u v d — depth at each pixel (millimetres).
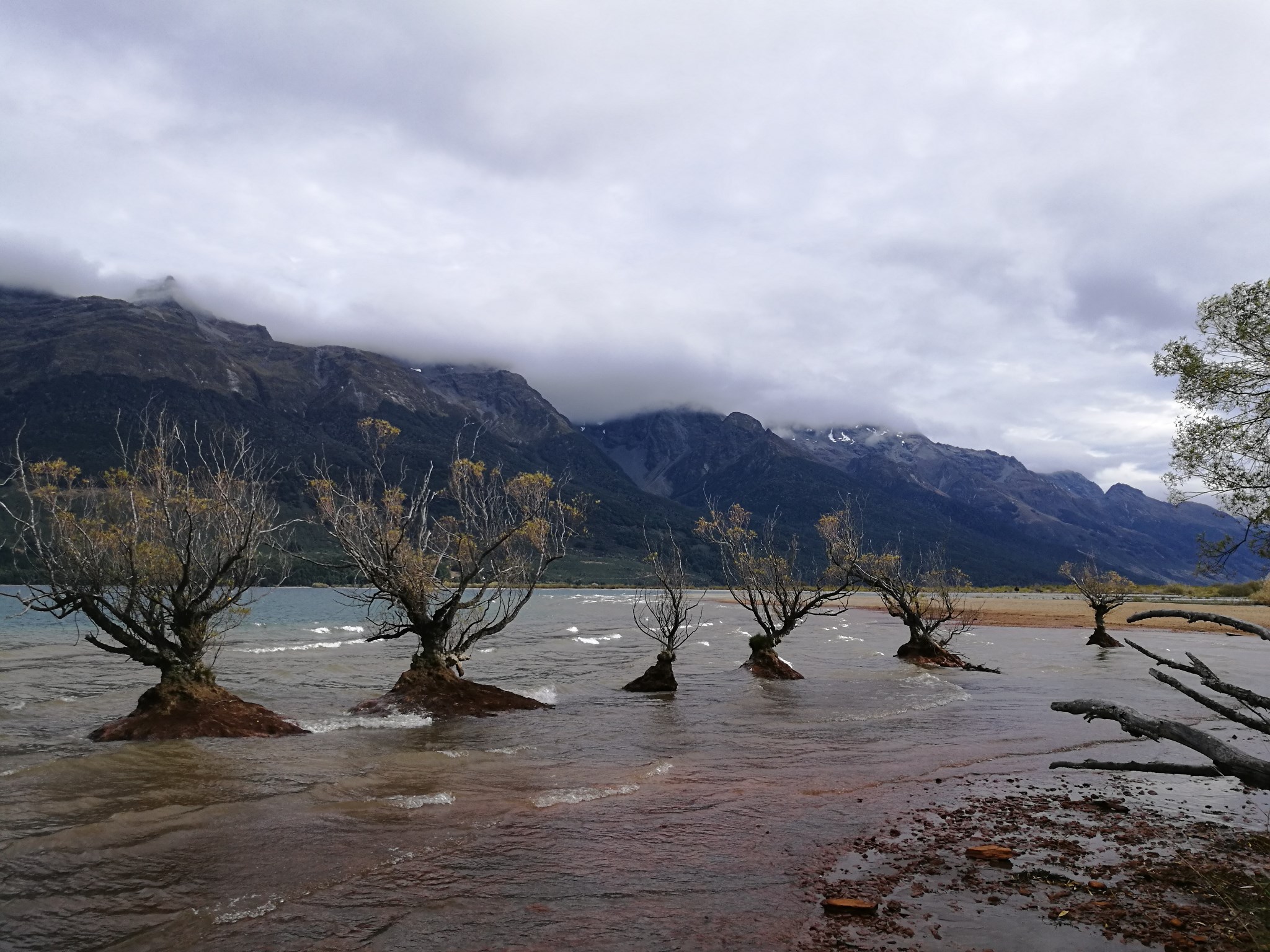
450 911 7988
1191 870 9023
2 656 37781
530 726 19656
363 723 19391
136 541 17688
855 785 13734
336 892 8492
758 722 20375
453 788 13266
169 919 7777
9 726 19031
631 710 22297
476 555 22531
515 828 10961
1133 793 13203
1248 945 6762
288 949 7078
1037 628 61469
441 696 21188
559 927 7586
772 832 10867
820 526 38531
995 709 22391
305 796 12539
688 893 8523
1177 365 12719
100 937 7359
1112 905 7984
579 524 25250
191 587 18328
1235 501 12023
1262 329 11820
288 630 57031
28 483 17406
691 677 30453
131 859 9508
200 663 18438
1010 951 6914
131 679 29172
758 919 7801
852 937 7312
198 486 19000
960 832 10867
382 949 7082
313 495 22250
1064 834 10734
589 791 13062
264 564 20297
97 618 17328
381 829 10867
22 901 8188
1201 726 18656
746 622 74188
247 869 9203
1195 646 45031
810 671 32375
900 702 23672
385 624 22547
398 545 21547
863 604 119375
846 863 9562
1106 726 19594
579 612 90125
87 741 16906
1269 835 10594
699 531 33250
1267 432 11859
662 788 13398
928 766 15305
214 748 15992
